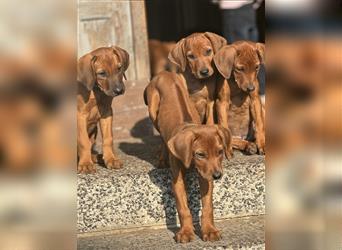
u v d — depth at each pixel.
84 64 2.70
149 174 2.74
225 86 3.03
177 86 2.77
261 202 2.81
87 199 2.70
